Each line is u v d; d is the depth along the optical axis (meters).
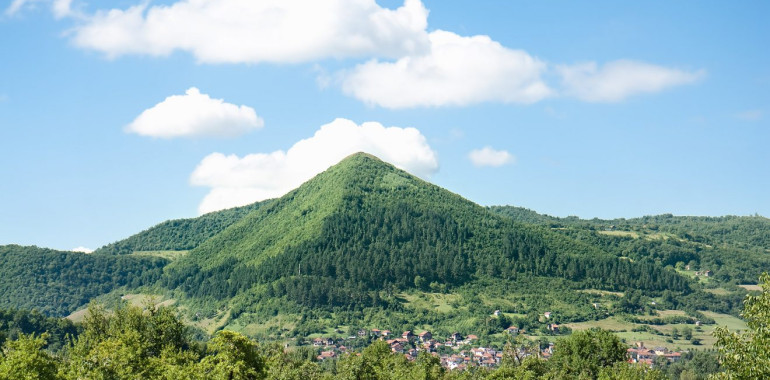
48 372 60.31
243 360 77.25
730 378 45.50
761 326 44.84
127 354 75.75
